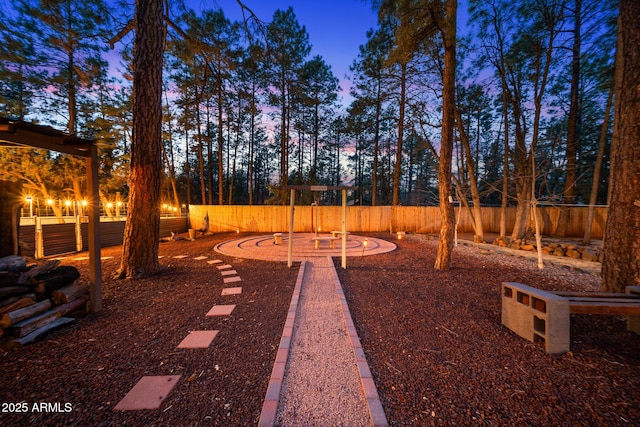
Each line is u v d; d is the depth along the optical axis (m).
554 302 2.52
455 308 3.77
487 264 6.69
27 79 7.92
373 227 15.41
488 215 15.49
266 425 1.67
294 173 21.00
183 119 14.57
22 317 2.81
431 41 7.09
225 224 15.19
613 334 2.88
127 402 1.89
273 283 5.14
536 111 9.29
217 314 3.61
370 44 14.20
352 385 2.13
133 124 5.42
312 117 20.17
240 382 2.14
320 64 17.34
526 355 2.50
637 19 3.24
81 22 7.48
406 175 31.00
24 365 2.36
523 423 1.67
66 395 1.96
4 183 3.49
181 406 1.86
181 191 25.70
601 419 1.70
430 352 2.58
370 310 3.72
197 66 8.81
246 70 15.88
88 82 9.78
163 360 2.46
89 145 3.60
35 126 2.81
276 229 15.16
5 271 3.00
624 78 3.38
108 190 15.97
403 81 15.23
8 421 1.69
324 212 15.30
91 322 3.33
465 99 12.93
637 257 3.22
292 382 2.16
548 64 8.95
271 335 3.00
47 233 7.83
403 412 1.78
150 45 5.41
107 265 6.57
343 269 6.21
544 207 13.98
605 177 14.41
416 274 5.72
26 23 6.82
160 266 5.90
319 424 1.72
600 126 11.54
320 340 2.92
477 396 1.94
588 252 7.27
